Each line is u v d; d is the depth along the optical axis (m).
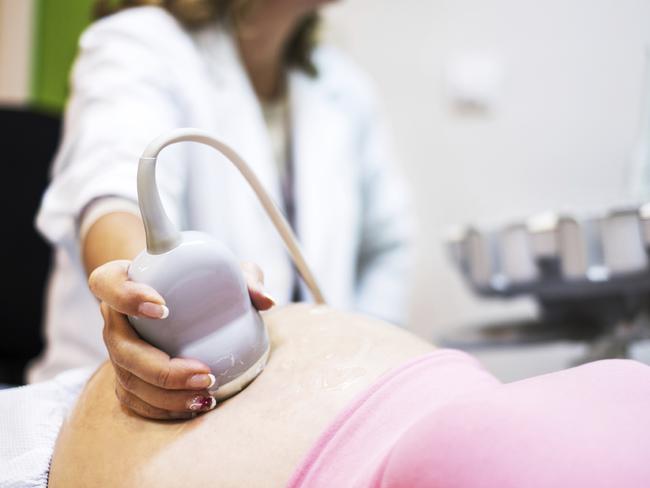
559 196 1.33
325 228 1.02
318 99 1.11
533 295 0.82
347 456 0.32
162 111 0.76
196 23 0.95
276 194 0.94
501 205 1.39
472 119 1.40
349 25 1.41
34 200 1.09
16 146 1.09
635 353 0.67
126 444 0.36
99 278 0.36
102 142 0.65
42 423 0.44
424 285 1.42
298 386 0.36
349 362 0.37
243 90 0.95
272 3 0.97
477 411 0.28
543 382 0.31
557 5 1.31
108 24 0.84
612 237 0.59
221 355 0.35
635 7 1.12
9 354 1.07
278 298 0.91
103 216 0.54
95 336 0.79
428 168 1.42
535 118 1.35
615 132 1.21
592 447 0.27
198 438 0.35
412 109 1.42
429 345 0.40
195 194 0.87
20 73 1.39
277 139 1.08
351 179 1.10
